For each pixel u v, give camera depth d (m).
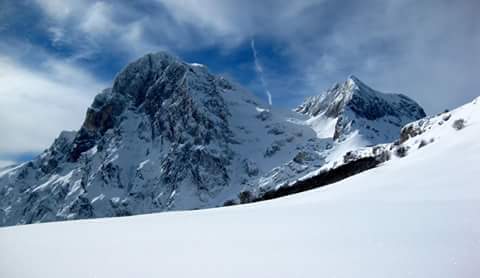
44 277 9.79
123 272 9.73
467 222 11.75
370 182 32.53
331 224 14.20
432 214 13.79
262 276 8.64
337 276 8.21
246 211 23.42
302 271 8.73
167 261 10.42
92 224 20.94
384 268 8.42
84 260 11.15
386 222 13.34
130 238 14.54
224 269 9.36
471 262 8.28
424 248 9.52
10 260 11.55
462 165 28.44
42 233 17.44
